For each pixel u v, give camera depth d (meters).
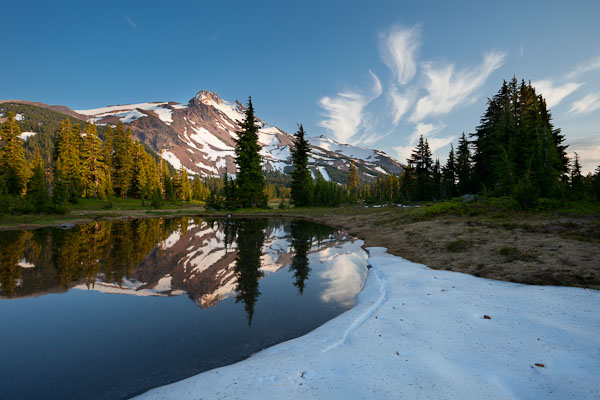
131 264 13.51
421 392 3.72
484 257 11.55
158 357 5.45
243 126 48.16
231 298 9.10
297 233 24.59
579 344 4.65
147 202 68.88
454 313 6.50
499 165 31.16
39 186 38.56
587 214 16.19
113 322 7.23
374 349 5.04
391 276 10.62
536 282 8.42
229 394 3.91
